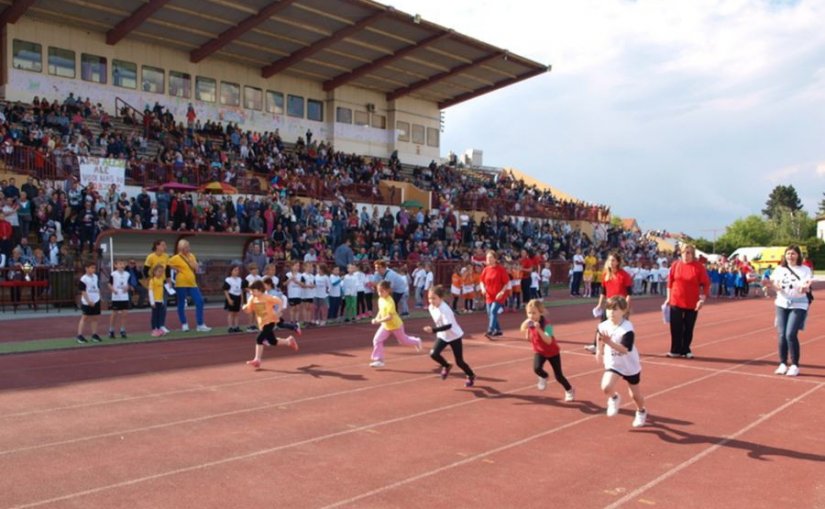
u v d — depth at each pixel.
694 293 12.63
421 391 9.59
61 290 20.28
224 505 5.32
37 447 6.81
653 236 71.94
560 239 43.25
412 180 42.88
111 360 11.95
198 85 37.97
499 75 45.50
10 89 30.62
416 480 5.93
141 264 22.23
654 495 5.62
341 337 15.48
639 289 34.06
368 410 8.46
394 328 11.32
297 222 29.25
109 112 34.09
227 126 36.09
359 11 34.19
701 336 16.34
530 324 8.98
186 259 15.90
